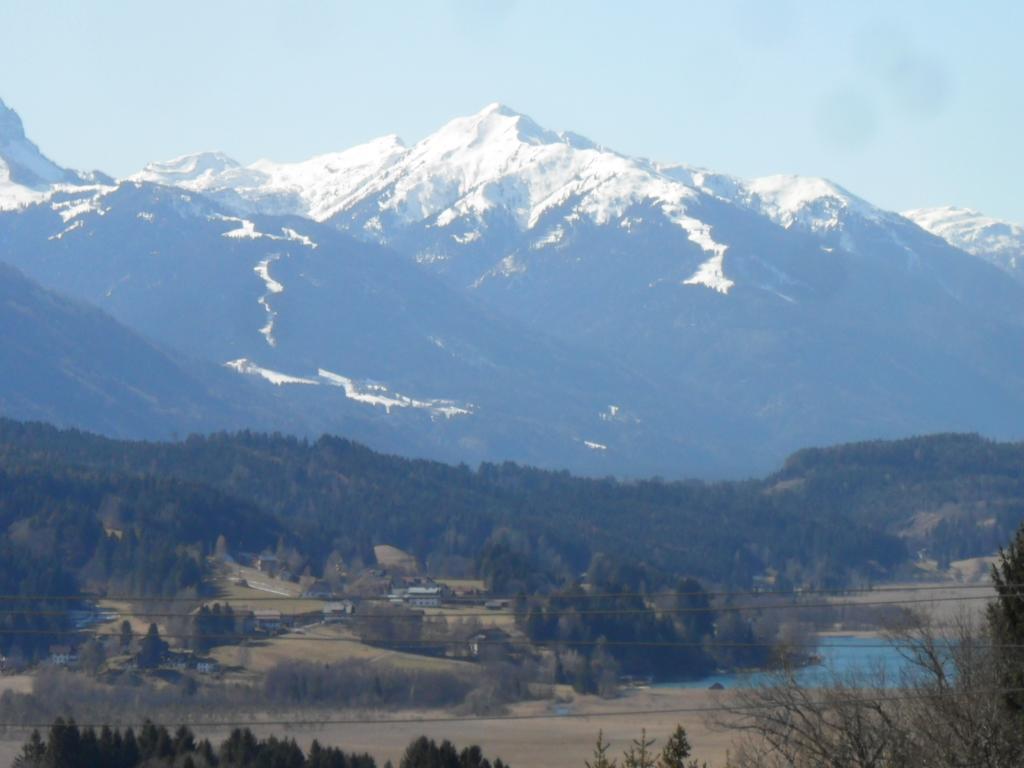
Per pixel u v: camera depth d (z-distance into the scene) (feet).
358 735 574.15
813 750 288.92
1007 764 280.72
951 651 299.99
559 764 512.63
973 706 284.41
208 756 470.39
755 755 317.42
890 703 300.81
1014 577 304.50
